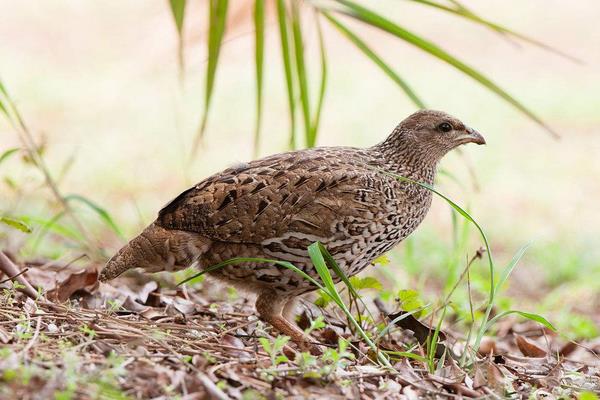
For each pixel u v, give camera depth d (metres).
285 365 7.66
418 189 9.55
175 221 8.85
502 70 30.80
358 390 7.41
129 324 8.32
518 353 10.60
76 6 32.66
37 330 7.57
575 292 15.46
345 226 8.90
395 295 11.09
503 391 7.97
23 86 27.23
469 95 28.81
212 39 9.96
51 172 21.09
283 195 8.80
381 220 9.08
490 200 21.56
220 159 23.41
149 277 10.99
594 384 8.56
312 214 8.80
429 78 30.36
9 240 12.50
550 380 8.52
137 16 31.55
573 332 12.48
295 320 9.84
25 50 30.02
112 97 27.17
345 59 31.84
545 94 28.66
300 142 24.58
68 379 6.56
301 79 10.82
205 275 9.30
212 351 7.96
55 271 10.78
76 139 23.86
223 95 28.14
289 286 9.03
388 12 33.94
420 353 8.91
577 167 23.84
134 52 29.81
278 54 31.38
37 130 24.19
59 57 29.73
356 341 9.10
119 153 23.11
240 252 8.88
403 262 14.91
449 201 8.36
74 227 15.05
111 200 19.84
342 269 9.12
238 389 7.07
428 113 9.77
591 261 17.41
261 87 10.78
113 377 6.77
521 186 22.52
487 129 26.09
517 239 18.91
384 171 9.22
